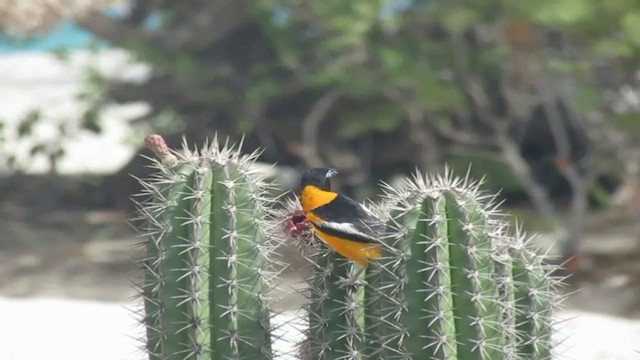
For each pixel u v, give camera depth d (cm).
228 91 2022
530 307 548
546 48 1692
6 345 1039
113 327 1131
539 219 1842
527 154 2114
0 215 1995
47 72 3288
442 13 1634
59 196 2150
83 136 2748
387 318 506
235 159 538
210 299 526
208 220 526
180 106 2083
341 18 1673
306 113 2056
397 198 522
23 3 1414
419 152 2006
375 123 1839
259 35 2064
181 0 2042
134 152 2220
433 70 1766
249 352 529
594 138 1711
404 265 497
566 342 1066
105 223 1978
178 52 1950
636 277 1459
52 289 1437
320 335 533
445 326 493
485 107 1784
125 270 1555
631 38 1470
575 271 1522
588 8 1484
